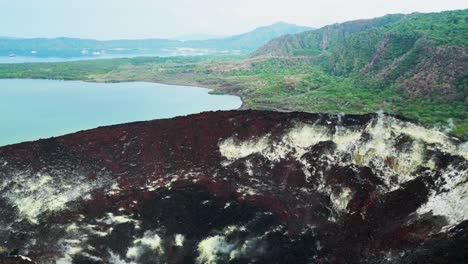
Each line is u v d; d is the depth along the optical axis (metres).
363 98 127.19
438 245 31.56
